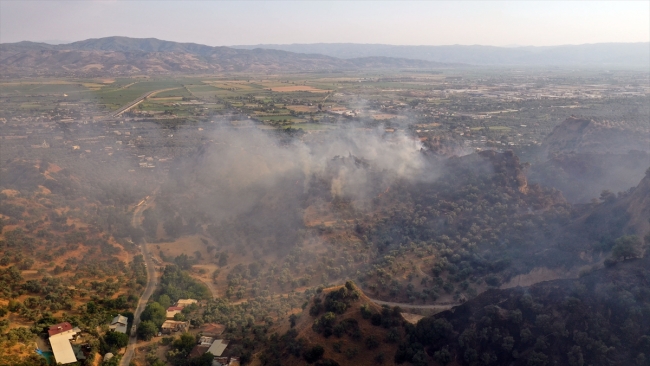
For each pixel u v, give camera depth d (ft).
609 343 256.93
